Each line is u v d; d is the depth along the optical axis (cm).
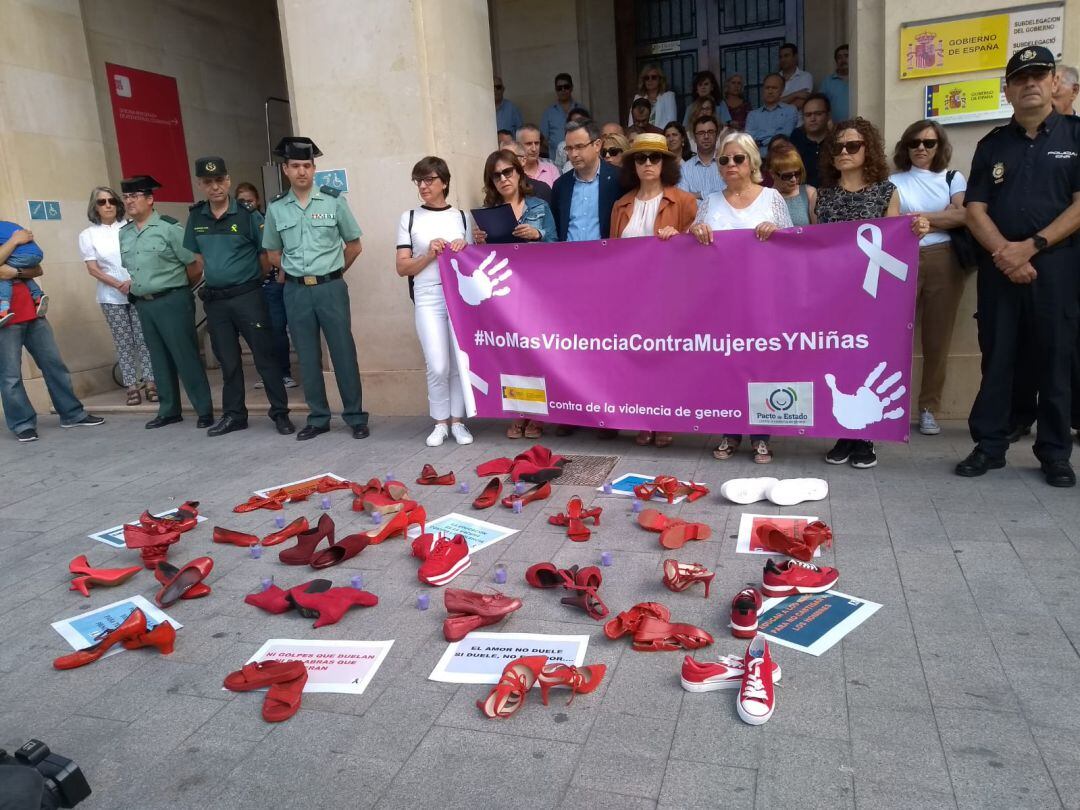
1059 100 483
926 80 544
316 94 655
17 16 799
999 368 446
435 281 577
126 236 682
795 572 335
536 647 308
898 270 451
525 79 1010
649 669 290
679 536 387
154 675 310
